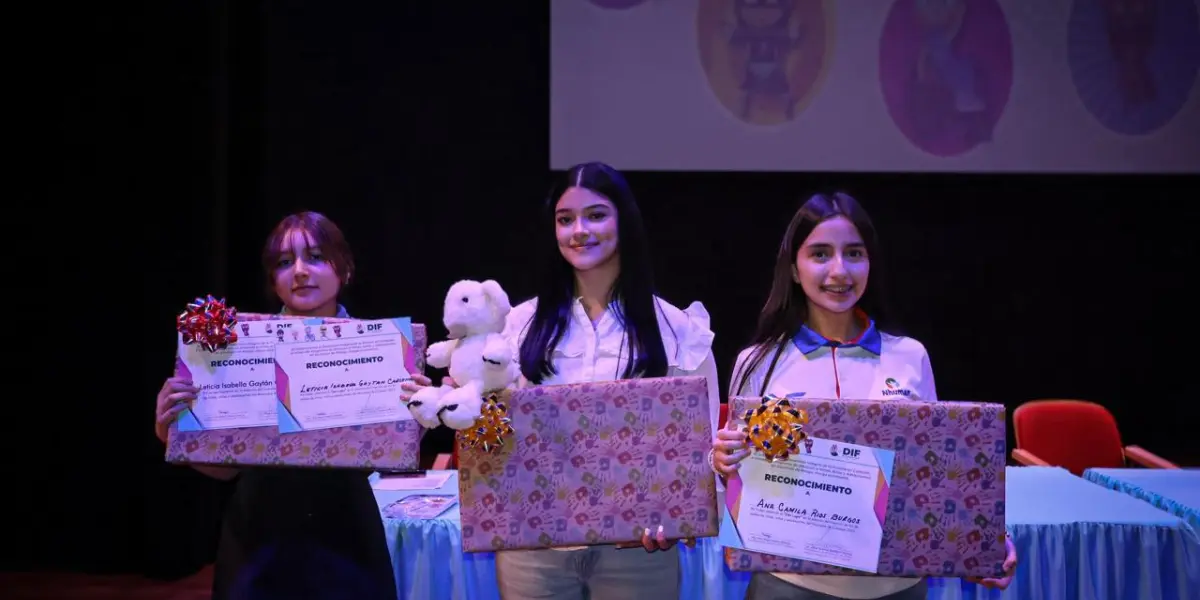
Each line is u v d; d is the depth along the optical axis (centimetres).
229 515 177
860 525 152
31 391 401
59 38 385
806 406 156
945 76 450
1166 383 494
